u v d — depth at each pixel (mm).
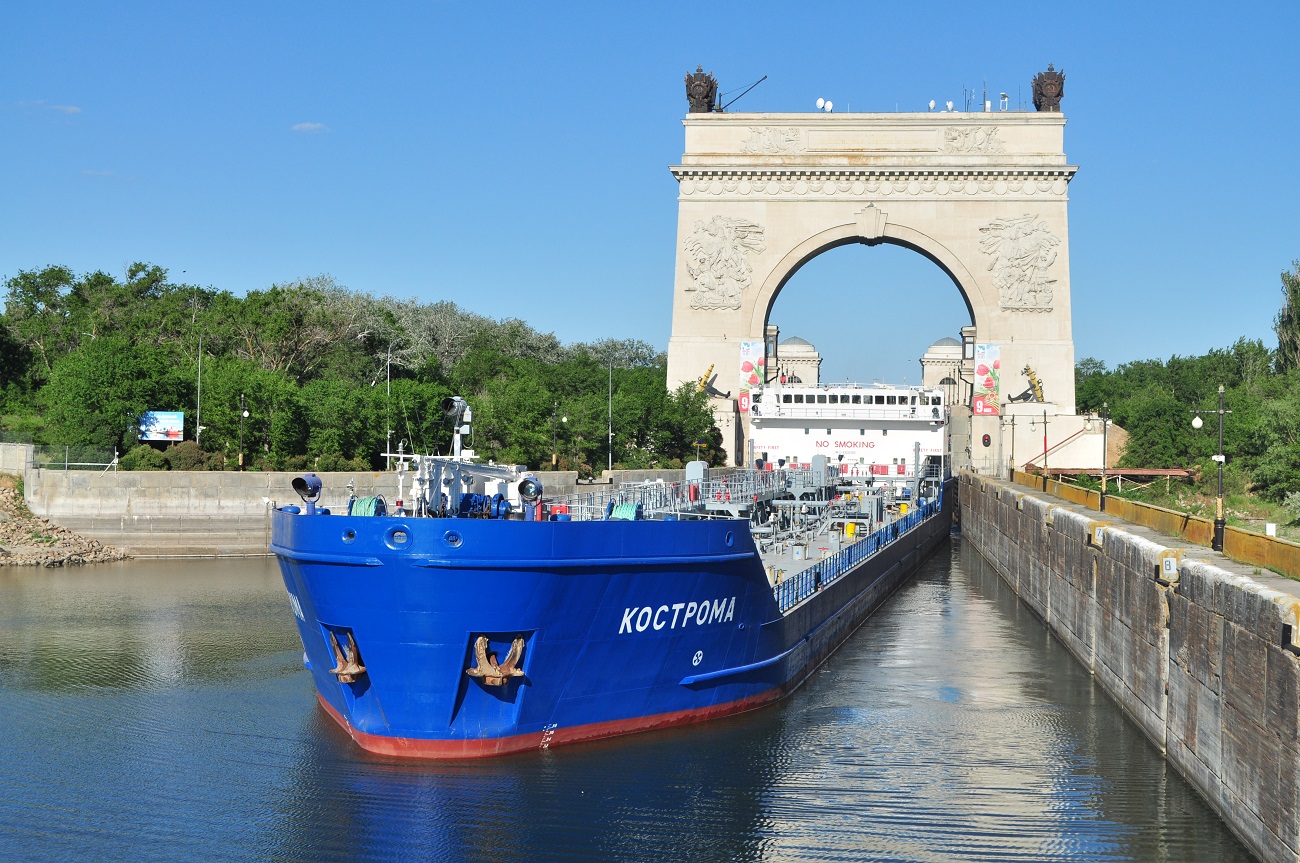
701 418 106125
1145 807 26422
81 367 82125
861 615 49812
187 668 37969
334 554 25828
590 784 26656
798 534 54469
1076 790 27594
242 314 111938
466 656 26297
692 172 113750
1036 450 110750
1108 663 37375
